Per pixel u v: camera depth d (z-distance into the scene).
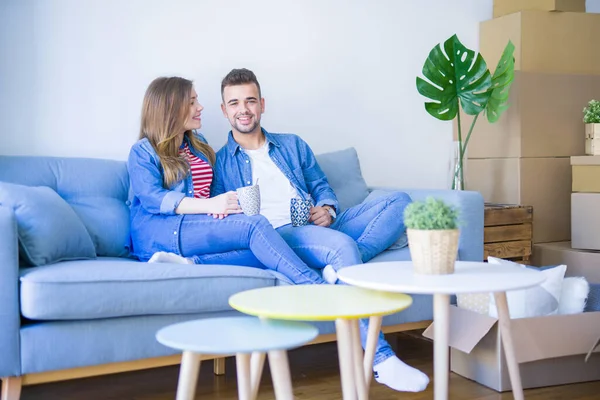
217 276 2.28
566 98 3.72
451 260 1.70
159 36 3.09
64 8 2.89
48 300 2.03
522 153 3.60
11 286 2.02
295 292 1.77
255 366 1.69
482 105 3.43
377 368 2.31
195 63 3.18
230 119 2.92
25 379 2.06
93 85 2.96
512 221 3.40
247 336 1.48
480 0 3.98
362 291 1.78
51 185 2.65
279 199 2.90
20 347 2.03
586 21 3.86
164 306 2.19
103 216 2.67
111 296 2.11
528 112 3.61
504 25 3.79
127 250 2.70
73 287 2.06
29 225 2.20
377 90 3.68
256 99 2.91
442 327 1.60
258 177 2.91
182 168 2.69
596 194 3.35
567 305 2.54
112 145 3.01
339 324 1.58
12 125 2.81
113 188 2.78
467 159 3.88
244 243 2.49
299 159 3.06
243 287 2.32
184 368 1.46
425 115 3.84
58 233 2.28
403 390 2.27
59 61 2.89
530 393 2.39
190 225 2.53
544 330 2.39
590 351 2.42
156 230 2.57
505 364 2.39
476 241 2.85
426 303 2.72
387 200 2.79
